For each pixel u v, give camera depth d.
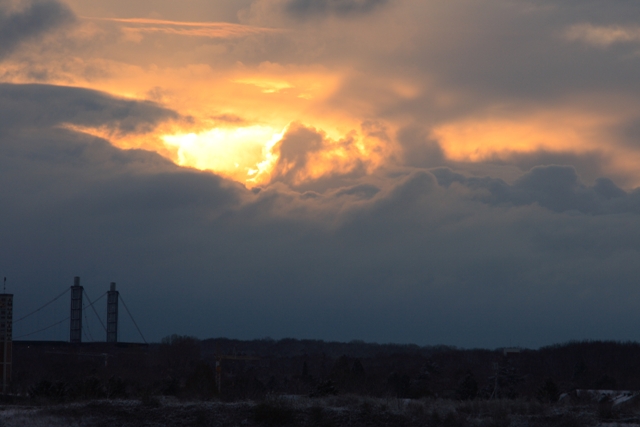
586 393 133.75
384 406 93.19
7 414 90.75
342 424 87.56
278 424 87.62
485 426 87.69
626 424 89.56
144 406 91.81
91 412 89.88
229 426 86.69
